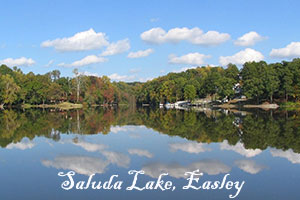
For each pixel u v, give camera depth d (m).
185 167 16.88
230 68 130.00
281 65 100.12
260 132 30.14
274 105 88.44
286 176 14.88
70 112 79.00
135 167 16.98
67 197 12.31
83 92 138.25
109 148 22.92
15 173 15.95
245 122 40.47
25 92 117.94
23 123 44.03
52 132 33.00
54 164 17.81
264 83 90.31
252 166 16.92
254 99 104.12
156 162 18.11
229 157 19.22
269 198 11.95
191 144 24.14
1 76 106.62
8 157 19.89
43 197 12.34
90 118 54.97
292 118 45.84
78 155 20.36
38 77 134.62
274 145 23.00
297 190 12.82
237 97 122.50
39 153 21.14
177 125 39.00
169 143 24.86
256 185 13.61
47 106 127.75
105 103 169.00
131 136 29.50
